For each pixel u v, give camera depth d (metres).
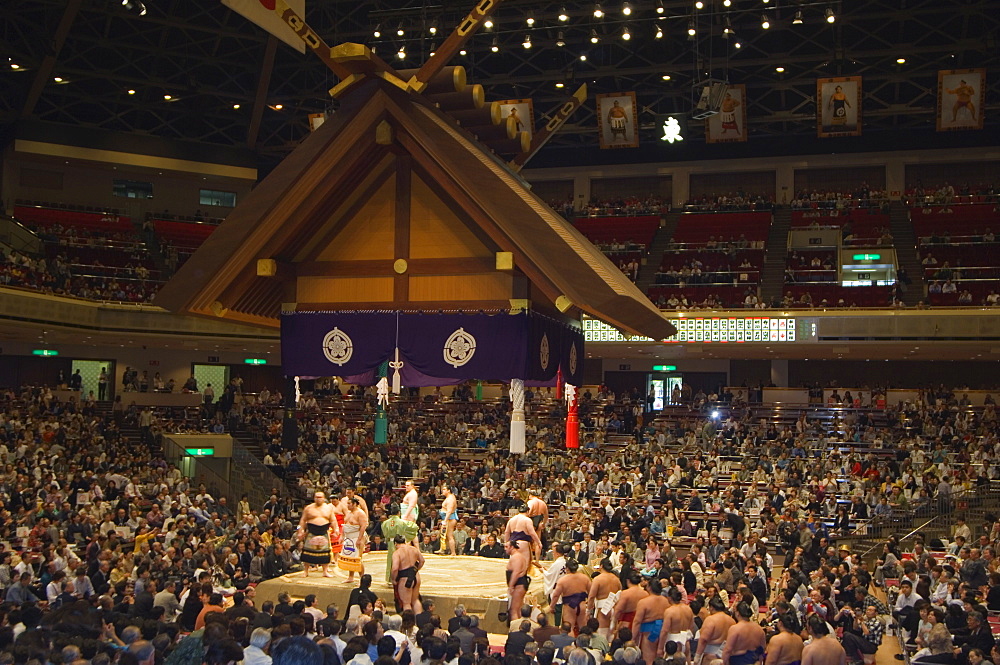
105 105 37.94
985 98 35.81
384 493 24.05
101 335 31.09
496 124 11.63
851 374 36.97
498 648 10.40
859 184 42.28
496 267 10.36
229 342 33.47
